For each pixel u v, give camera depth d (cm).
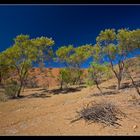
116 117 1123
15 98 2336
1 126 1182
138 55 2266
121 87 2270
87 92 2300
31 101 2033
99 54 2130
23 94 2691
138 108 1274
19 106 1786
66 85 3183
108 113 1120
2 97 2264
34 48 2616
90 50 2147
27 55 2577
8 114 1489
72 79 3359
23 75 2570
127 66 2286
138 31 2188
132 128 1001
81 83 3631
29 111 1541
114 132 966
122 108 1281
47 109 1554
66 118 1196
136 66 2536
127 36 2188
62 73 3106
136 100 1464
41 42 2705
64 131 1009
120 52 2239
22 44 2550
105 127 1025
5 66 2703
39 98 2227
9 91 2417
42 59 2759
